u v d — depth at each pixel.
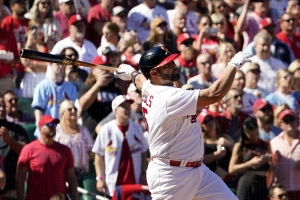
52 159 33.00
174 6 47.16
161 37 42.38
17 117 36.12
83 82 38.66
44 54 24.16
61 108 35.25
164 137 23.12
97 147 35.25
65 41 40.75
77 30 40.69
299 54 46.25
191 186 23.50
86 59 40.66
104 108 37.06
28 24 40.84
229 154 36.41
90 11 43.25
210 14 46.81
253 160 35.56
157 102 22.86
